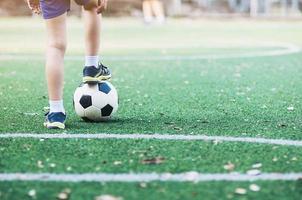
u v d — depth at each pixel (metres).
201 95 7.45
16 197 3.41
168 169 3.92
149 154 4.30
